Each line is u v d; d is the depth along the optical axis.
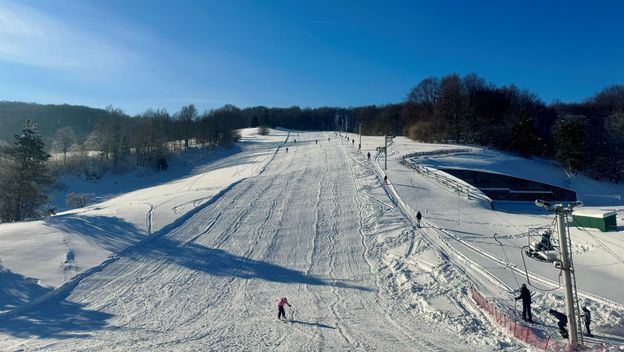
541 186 64.50
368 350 17.16
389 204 45.25
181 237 37.31
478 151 78.94
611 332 18.39
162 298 25.27
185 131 120.00
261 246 35.16
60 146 98.69
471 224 39.12
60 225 37.28
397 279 27.66
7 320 21.66
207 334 19.64
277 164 77.38
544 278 25.72
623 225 34.44
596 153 79.44
